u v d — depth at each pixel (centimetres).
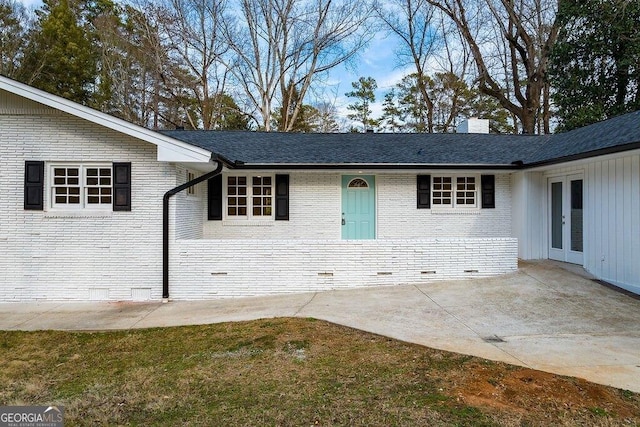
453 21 2391
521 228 1055
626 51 1573
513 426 316
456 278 859
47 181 786
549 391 376
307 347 504
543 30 2091
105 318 663
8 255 781
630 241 758
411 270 848
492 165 1024
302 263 822
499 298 722
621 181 782
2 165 780
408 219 1109
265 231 1077
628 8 1534
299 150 1112
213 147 1091
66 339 557
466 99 2827
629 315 629
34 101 771
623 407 347
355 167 1009
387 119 3475
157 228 795
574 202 939
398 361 455
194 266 802
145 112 2870
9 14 2531
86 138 787
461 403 354
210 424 328
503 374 415
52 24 2525
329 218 1094
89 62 2645
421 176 1112
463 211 1111
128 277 791
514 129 2816
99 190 802
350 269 832
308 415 339
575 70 1727
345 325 591
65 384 416
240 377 422
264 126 2759
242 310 697
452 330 566
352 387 391
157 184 794
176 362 470
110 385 411
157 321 643
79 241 788
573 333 552
